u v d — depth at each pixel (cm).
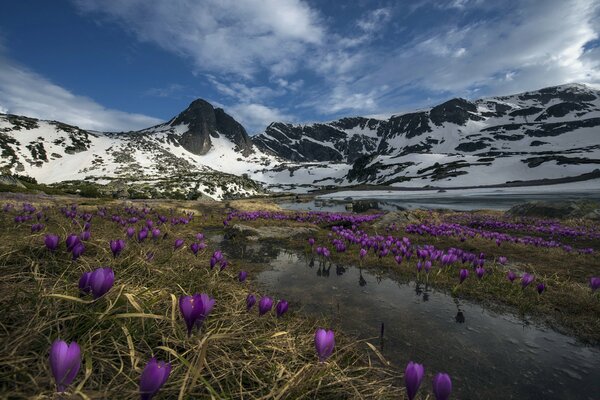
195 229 1460
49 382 150
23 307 222
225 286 439
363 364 308
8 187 4047
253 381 218
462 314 464
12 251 354
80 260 380
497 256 938
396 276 672
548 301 526
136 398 162
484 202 6819
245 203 3259
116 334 221
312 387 215
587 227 1906
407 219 1864
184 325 252
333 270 718
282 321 355
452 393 275
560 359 342
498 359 338
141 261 420
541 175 17100
